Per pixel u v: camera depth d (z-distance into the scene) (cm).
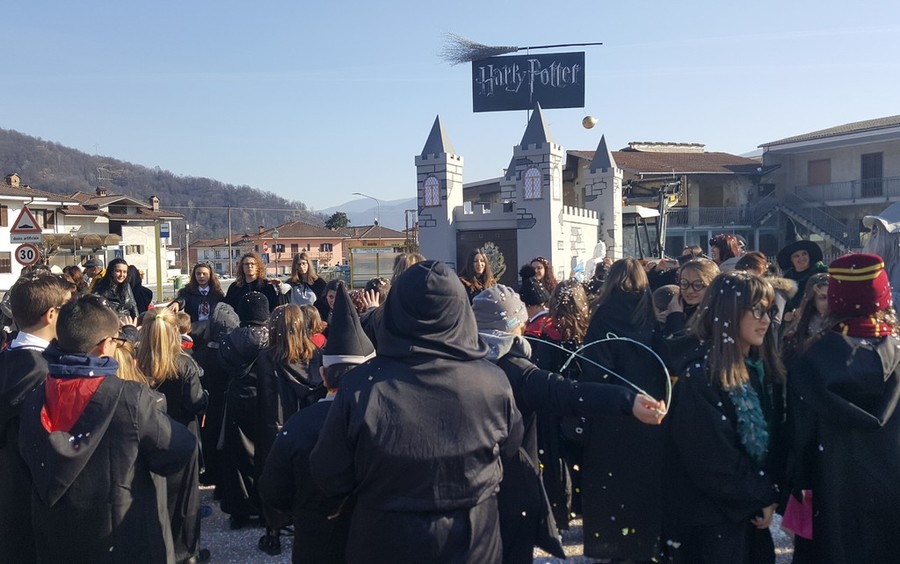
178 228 10400
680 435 327
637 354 363
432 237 1880
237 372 502
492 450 242
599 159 2186
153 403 305
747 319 318
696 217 3756
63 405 290
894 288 659
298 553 296
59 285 349
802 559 339
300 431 288
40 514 293
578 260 1888
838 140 3691
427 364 240
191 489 404
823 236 3644
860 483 309
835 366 309
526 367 313
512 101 2964
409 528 232
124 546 293
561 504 434
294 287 805
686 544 339
